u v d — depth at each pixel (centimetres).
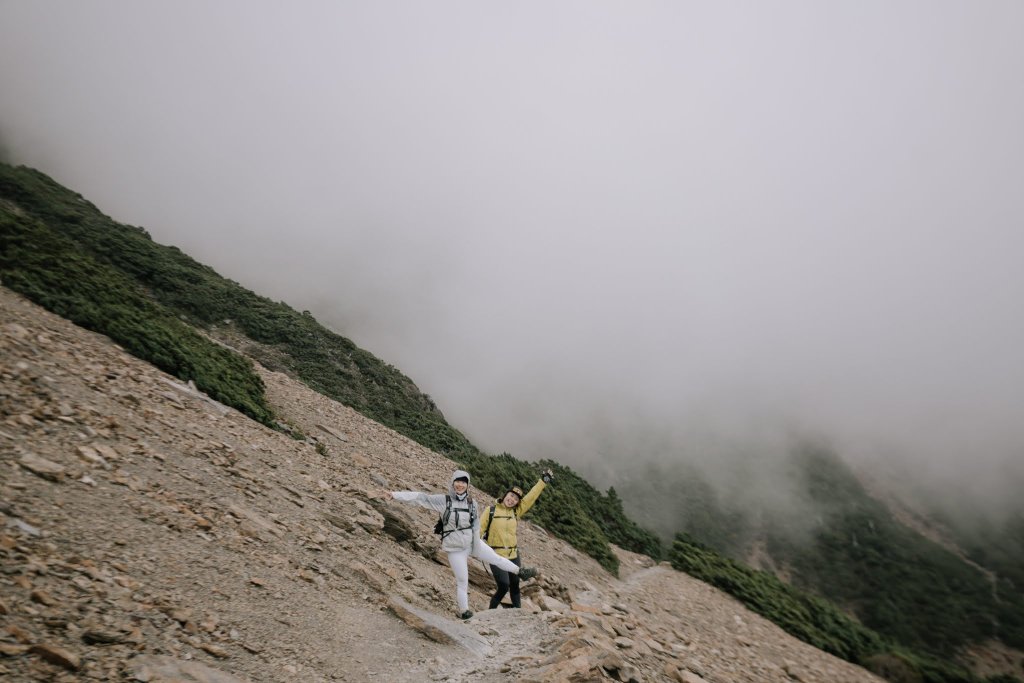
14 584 366
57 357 870
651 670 688
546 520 1841
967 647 8506
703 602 1805
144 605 419
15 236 1412
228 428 1016
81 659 333
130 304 1484
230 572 536
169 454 735
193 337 1570
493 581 971
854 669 1730
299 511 798
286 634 484
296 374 2931
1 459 511
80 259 1540
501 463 2116
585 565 1650
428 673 520
